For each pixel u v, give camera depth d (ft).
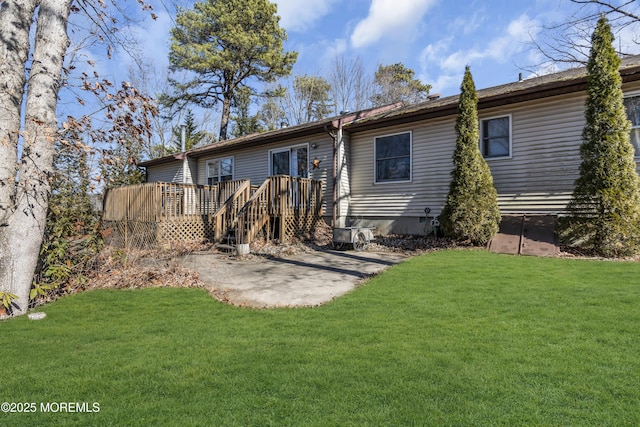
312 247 29.78
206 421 6.12
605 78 20.89
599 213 20.71
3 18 13.70
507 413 6.11
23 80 14.26
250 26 76.02
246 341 9.76
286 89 90.94
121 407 6.63
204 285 17.33
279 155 42.34
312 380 7.42
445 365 7.91
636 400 6.35
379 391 6.92
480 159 25.63
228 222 32.27
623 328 9.62
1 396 7.11
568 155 24.68
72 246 18.12
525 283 14.71
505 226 25.62
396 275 17.10
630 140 22.72
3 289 12.89
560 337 9.20
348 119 36.27
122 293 15.72
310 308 13.03
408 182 32.55
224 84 82.74
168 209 34.04
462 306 12.13
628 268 16.80
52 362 8.63
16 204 13.48
